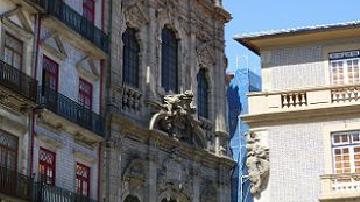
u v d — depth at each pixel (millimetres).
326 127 47781
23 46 49906
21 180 46312
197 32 71562
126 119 58844
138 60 63969
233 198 84750
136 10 63625
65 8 53594
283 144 48281
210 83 72812
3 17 47656
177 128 65562
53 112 50656
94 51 56906
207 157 69250
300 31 48906
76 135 53750
